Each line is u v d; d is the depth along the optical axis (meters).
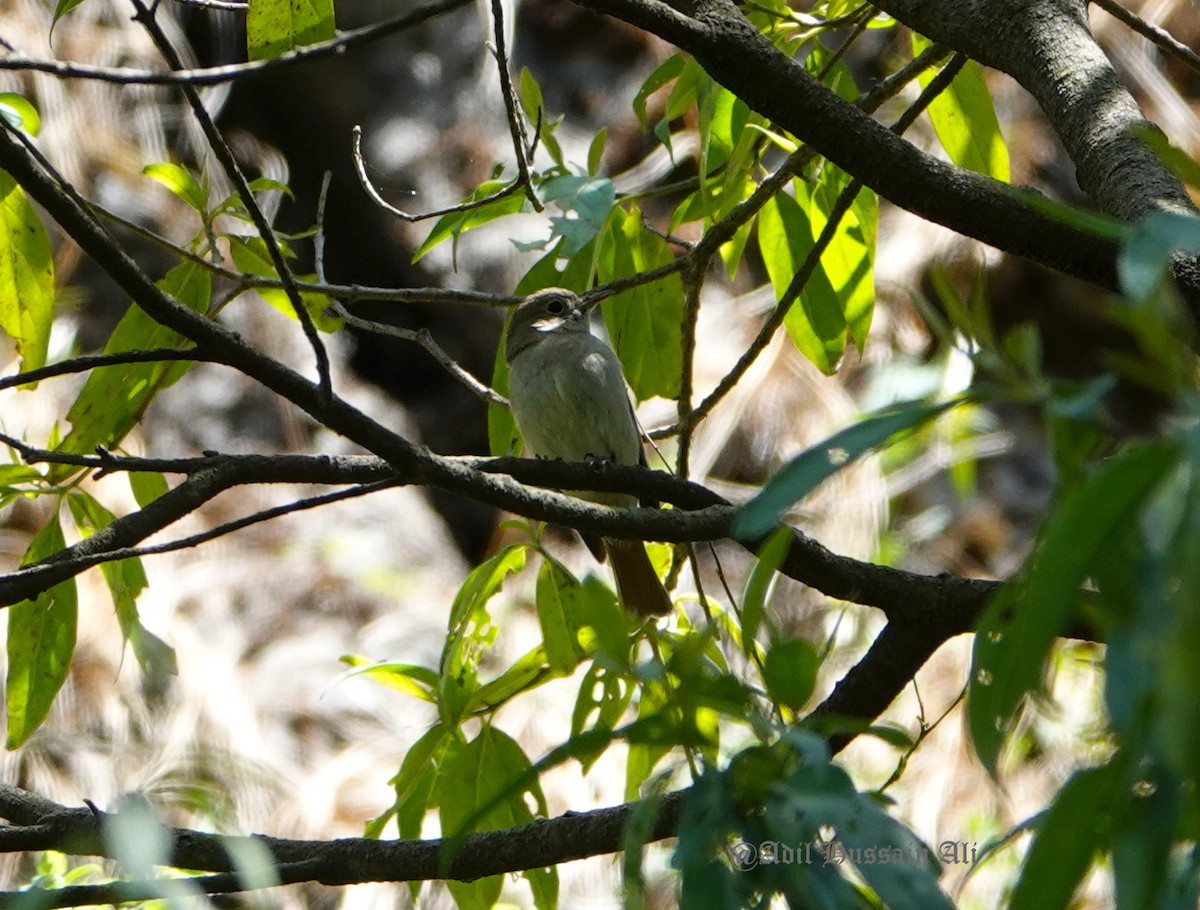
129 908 5.65
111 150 16.41
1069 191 16.30
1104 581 2.63
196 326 5.25
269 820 12.43
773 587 11.32
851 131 5.71
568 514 5.79
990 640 2.93
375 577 15.52
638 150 17.14
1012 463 15.08
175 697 13.32
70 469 6.63
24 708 6.82
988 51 6.16
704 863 3.12
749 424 14.81
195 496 5.49
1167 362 2.51
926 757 11.54
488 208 7.34
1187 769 2.37
